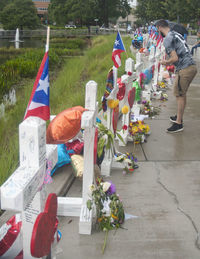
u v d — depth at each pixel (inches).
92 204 115.1
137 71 223.8
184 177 155.0
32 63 546.9
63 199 123.4
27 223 75.4
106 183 117.3
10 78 460.4
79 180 150.5
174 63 211.2
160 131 221.0
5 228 84.5
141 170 161.8
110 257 101.1
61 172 151.4
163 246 106.3
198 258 100.9
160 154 181.9
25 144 68.4
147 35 579.8
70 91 358.3
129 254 102.6
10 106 293.6
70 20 2851.9
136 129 195.2
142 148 190.4
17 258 83.0
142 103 259.9
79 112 106.8
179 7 1743.4
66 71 510.9
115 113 158.6
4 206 60.2
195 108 279.1
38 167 69.4
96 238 110.2
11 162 152.5
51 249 84.1
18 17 2469.2
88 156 112.4
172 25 273.7
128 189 142.6
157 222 119.0
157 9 2183.8
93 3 2652.6
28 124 67.4
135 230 114.4
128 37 1224.2
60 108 262.1
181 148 191.2
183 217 122.4
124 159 155.7
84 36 1908.2
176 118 234.7
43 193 76.0
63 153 151.1
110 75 141.7
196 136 211.3
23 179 64.5
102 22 2819.9
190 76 204.1
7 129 218.1
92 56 732.7
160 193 139.6
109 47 831.7
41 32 1907.0
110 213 113.7
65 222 118.8
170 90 352.8
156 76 326.3
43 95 70.1
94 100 109.5
